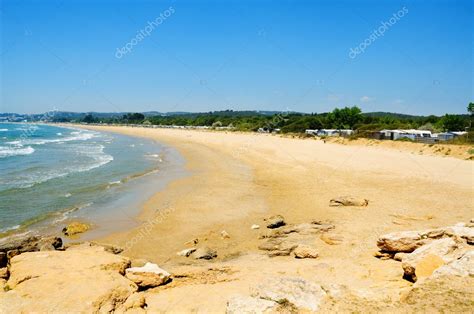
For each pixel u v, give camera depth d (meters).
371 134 62.06
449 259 9.05
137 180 30.16
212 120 144.12
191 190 26.09
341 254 12.61
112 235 16.70
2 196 23.34
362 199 19.86
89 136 102.56
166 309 8.45
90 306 7.79
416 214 17.31
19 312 7.45
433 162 34.50
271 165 37.62
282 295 8.06
